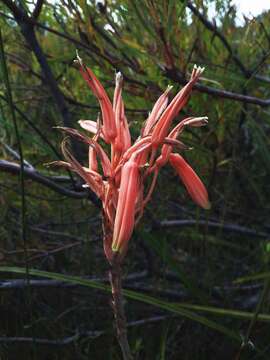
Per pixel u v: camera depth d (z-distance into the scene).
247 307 0.73
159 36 0.51
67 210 0.88
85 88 0.74
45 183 0.58
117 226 0.27
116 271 0.29
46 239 0.90
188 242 0.85
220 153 0.73
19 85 0.85
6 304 0.75
